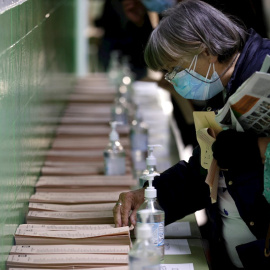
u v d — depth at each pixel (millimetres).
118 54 9469
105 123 5832
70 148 4934
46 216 3307
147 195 2934
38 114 4195
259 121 2734
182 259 2990
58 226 3156
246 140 2770
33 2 3891
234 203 3061
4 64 2719
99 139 5242
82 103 6930
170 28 2863
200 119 2947
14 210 3039
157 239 2924
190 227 3426
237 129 2783
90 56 12805
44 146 4570
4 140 2744
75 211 3418
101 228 3127
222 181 3088
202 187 3311
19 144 3230
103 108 6598
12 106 2984
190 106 4902
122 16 9461
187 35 2824
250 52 2834
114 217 3189
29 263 2748
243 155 2775
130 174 4230
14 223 3029
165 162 4734
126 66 8859
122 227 3064
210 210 3219
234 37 2854
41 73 4395
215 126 2928
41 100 4395
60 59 6238
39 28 4266
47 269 2738
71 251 2875
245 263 2799
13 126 3020
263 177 2855
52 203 3566
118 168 4180
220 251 3236
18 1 3227
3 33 2684
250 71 2828
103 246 2934
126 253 2855
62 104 6305
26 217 3312
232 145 2779
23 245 2963
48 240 2967
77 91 7711
